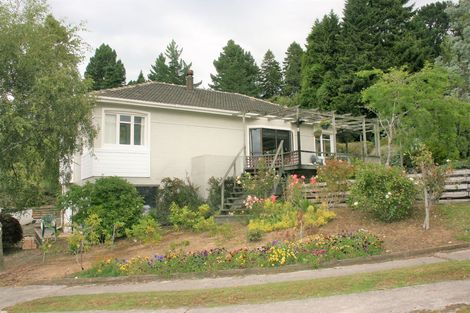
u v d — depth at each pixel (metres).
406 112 19.80
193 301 7.73
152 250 13.23
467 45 24.91
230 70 66.62
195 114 21.73
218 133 22.34
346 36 41.78
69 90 13.51
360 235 11.02
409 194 12.51
